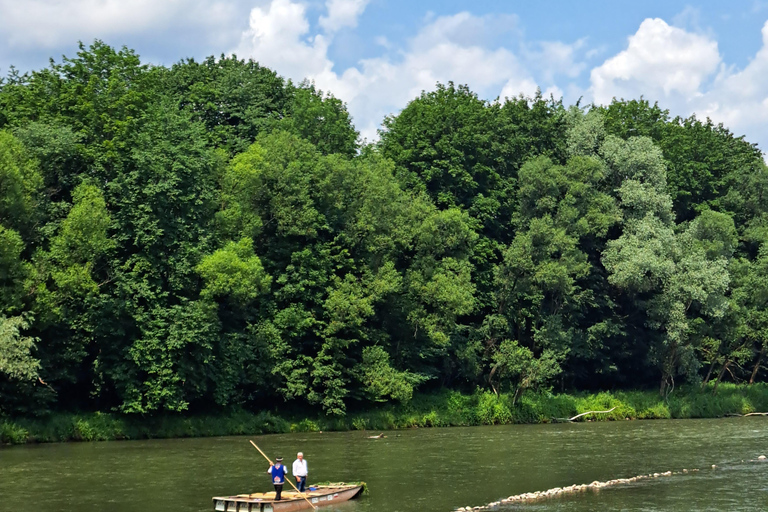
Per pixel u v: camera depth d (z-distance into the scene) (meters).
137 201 52.62
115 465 39.91
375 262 64.38
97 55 57.88
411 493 33.59
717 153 97.31
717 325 81.44
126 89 57.28
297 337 60.22
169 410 54.03
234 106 74.94
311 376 60.62
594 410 74.56
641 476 38.62
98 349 52.97
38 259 48.78
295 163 61.81
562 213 75.31
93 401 53.66
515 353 68.56
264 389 59.22
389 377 61.09
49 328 50.03
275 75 83.31
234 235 58.47
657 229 77.81
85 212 48.47
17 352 43.66
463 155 75.94
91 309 50.41
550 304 77.38
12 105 55.84
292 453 45.91
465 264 67.31
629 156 81.62
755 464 42.84
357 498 32.47
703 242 81.62
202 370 52.69
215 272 51.66
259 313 59.47
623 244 76.38
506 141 82.06
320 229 63.69
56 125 53.50
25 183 48.47
